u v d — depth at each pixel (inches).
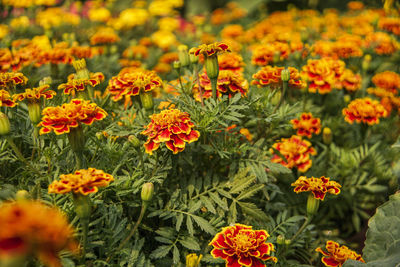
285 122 94.8
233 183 77.0
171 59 147.9
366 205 115.3
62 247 44.1
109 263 64.4
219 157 83.0
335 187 73.8
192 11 301.6
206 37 179.2
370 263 70.2
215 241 62.2
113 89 81.6
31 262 52.7
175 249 68.2
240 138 89.4
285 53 119.1
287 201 103.3
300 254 91.2
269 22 203.8
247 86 87.8
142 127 76.5
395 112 127.6
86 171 53.8
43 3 190.7
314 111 121.2
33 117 68.5
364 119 108.4
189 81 89.3
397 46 156.1
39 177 68.3
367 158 117.6
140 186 68.2
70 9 226.2
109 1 237.5
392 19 166.9
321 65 110.0
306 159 100.5
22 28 166.9
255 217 74.5
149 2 247.3
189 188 77.6
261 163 78.5
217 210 76.8
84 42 184.1
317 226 110.0
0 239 36.8
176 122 67.0
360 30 176.2
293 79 86.3
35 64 112.1
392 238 73.7
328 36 174.6
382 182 112.7
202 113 76.0
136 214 75.9
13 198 59.1
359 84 126.2
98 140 71.2
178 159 76.2
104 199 68.6
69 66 122.8
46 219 38.8
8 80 78.0
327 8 299.0
